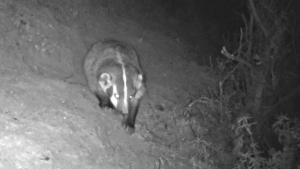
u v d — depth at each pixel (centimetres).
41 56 193
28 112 150
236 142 195
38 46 196
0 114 142
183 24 324
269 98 213
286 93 219
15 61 179
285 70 219
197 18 341
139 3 303
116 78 174
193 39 313
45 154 134
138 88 178
